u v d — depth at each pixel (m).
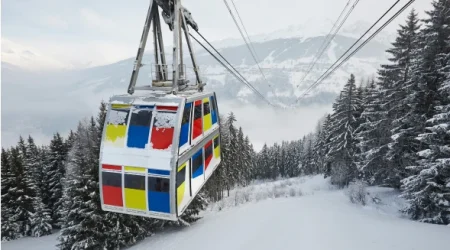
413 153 24.33
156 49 11.97
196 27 13.68
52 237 36.06
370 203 27.08
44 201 42.53
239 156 54.38
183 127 9.77
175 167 8.85
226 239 16.42
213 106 15.45
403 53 26.97
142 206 9.38
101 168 9.51
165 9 11.74
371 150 29.41
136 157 9.17
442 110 18.97
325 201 28.75
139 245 22.80
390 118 28.09
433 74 22.44
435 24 21.84
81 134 46.19
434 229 16.42
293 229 16.27
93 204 21.64
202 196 31.66
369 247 12.90
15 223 35.31
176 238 21.22
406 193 21.39
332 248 12.86
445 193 18.67
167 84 11.54
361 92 41.72
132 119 9.55
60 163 43.06
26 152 50.03
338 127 41.09
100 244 22.19
